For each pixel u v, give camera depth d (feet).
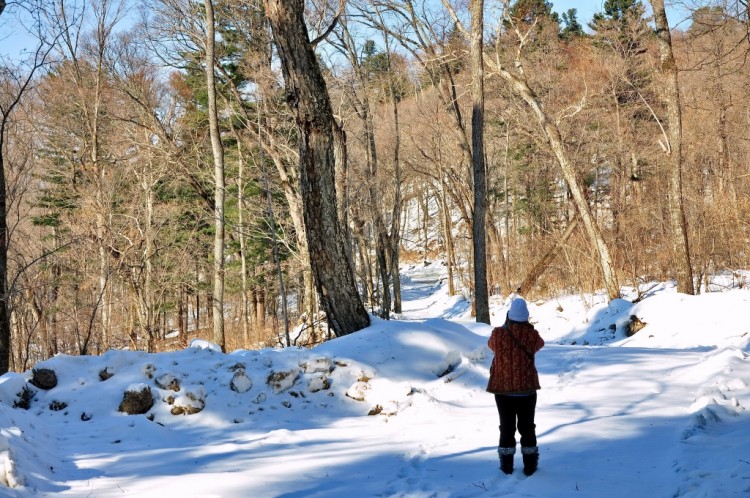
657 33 61.77
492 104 110.32
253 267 104.73
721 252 79.51
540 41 119.65
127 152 84.02
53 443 22.86
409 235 223.71
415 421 25.79
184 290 93.25
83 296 83.56
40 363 28.37
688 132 95.66
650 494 15.83
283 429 24.23
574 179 70.69
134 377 28.04
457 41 83.87
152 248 74.95
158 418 26.21
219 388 27.89
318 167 34.22
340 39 80.53
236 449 21.85
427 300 145.59
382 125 113.39
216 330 54.03
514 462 19.20
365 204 89.25
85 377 28.35
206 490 16.80
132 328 75.77
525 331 18.31
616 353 36.11
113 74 80.38
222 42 74.18
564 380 30.60
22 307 70.13
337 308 34.68
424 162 129.80
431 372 30.66
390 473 18.81
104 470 19.25
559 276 99.66
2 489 15.35
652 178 108.68
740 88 85.10
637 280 84.17
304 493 16.84
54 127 81.25
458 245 173.17
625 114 112.06
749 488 14.26
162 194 90.89
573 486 16.71
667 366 31.42
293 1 32.99
